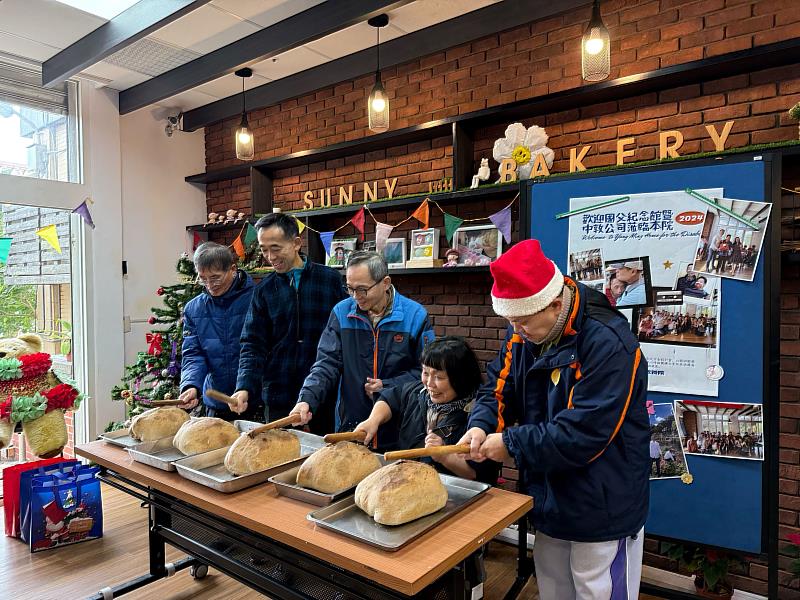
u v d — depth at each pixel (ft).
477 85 11.04
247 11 10.14
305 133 13.93
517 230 10.61
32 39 11.40
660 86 8.99
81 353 13.69
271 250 7.80
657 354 7.06
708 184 6.79
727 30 8.43
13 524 9.85
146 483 5.28
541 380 5.13
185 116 15.74
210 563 6.03
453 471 5.64
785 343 8.07
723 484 6.74
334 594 4.75
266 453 5.09
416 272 11.07
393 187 12.32
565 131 10.09
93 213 13.65
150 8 9.87
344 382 7.22
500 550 9.73
